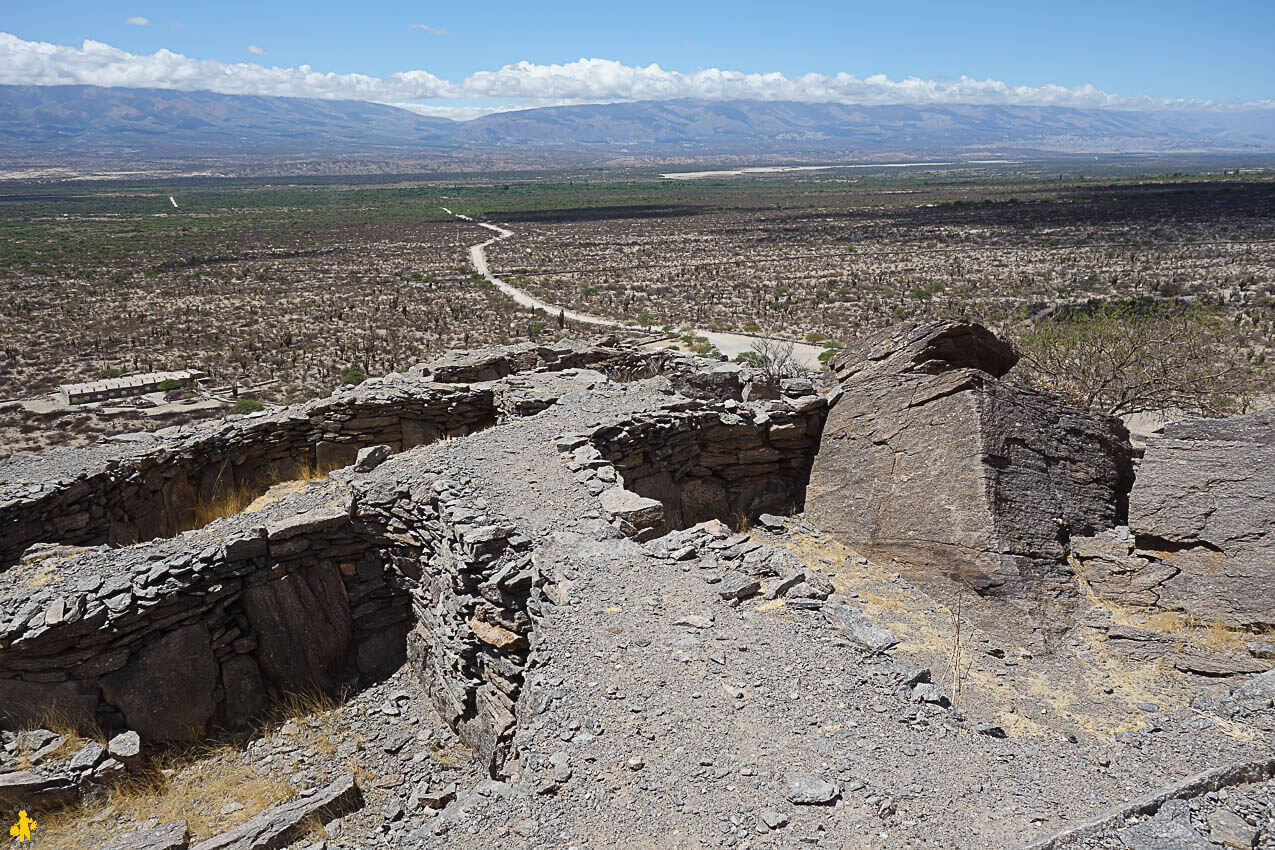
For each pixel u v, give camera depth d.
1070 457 13.01
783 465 15.64
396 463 13.38
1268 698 8.41
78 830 8.60
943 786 6.71
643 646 8.71
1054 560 11.45
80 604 9.49
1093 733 8.27
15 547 11.36
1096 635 10.25
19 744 9.13
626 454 14.12
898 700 8.02
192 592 10.28
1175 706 8.76
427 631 11.32
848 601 11.35
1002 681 9.37
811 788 6.56
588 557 10.46
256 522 11.71
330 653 11.55
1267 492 10.83
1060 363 24.34
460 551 10.45
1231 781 6.59
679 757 7.09
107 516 12.84
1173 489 11.48
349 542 11.77
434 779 9.55
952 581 11.57
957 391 13.26
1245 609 9.96
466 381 19.92
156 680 9.98
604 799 6.69
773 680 8.16
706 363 21.44
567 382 18.16
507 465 13.11
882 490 13.38
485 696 9.65
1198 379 23.27
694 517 15.05
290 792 9.35
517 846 6.33
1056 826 6.18
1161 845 5.80
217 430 15.28
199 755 10.05
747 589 9.87
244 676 10.72
